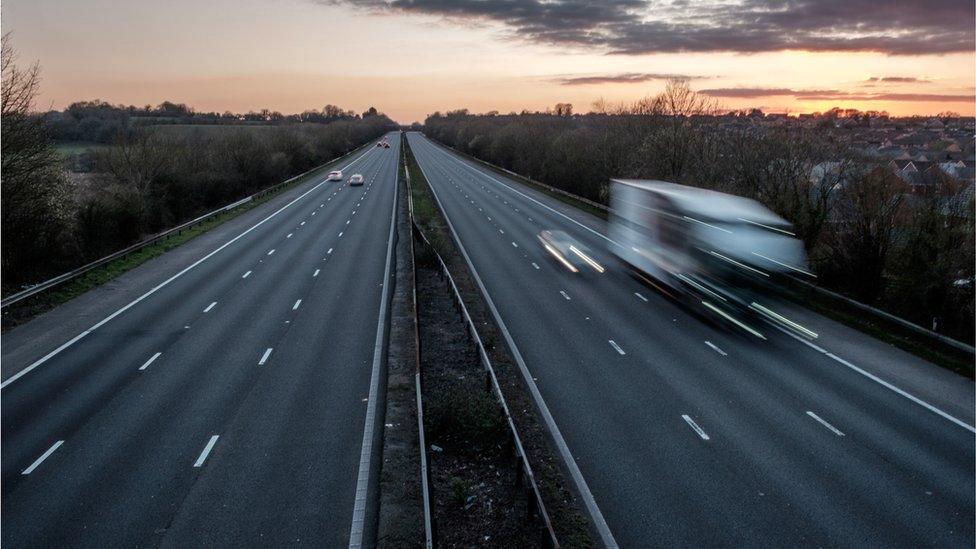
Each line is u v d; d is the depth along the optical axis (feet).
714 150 170.91
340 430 53.67
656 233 101.30
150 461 48.26
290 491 44.73
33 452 49.42
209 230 162.09
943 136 625.82
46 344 74.38
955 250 83.51
